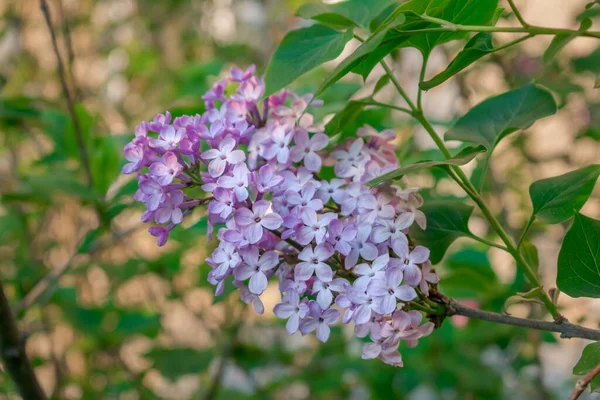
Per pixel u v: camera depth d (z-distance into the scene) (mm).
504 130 635
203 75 1052
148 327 1068
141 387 1111
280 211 607
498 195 1027
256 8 1771
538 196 634
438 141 650
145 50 1461
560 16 1206
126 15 1781
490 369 1008
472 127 662
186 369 1010
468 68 1101
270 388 1094
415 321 588
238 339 1063
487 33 605
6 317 705
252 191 607
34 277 1008
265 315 1310
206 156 607
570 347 1242
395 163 648
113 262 1121
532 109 660
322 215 594
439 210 654
